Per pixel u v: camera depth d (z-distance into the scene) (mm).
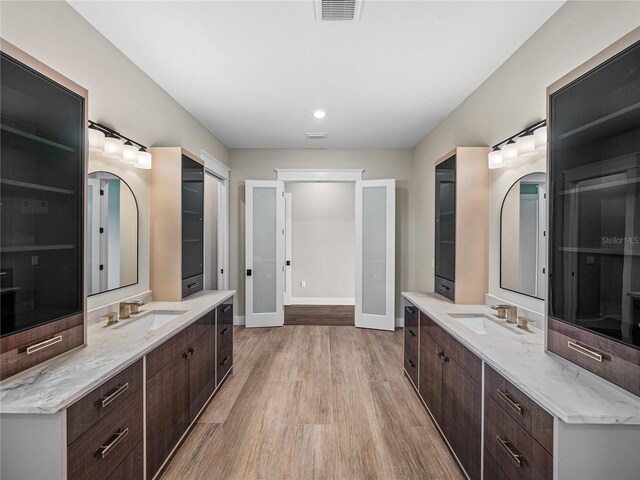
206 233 4551
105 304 2096
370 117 3428
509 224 2275
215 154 4094
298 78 2582
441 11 1797
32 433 1036
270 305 4613
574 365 1303
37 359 1286
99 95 1986
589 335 1229
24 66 1243
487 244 2539
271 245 4598
